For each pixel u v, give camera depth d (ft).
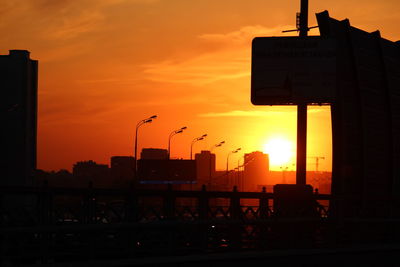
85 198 142.10
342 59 271.69
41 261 117.39
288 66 141.79
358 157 266.36
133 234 119.85
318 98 140.15
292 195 129.59
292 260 112.16
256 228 138.00
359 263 110.11
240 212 169.27
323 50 141.18
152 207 153.07
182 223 110.93
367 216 171.01
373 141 276.41
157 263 100.89
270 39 142.72
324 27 242.58
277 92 141.59
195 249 131.85
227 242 135.85
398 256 123.44
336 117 263.49
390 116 287.69
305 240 131.54
